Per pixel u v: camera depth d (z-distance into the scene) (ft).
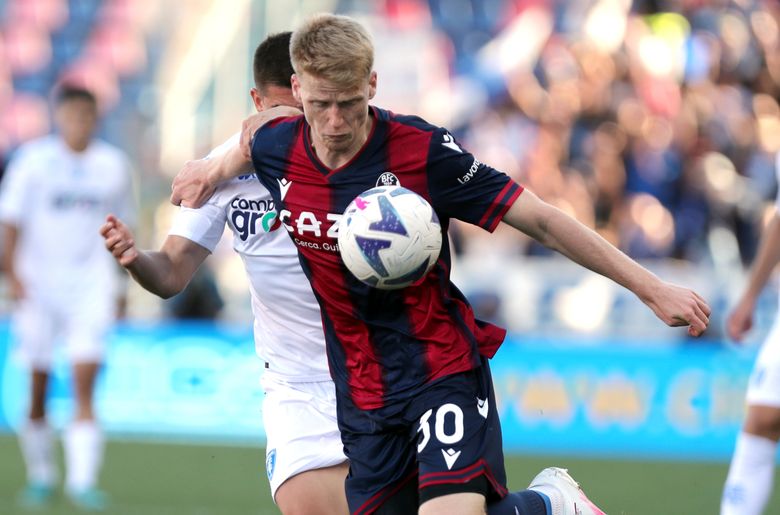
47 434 101.35
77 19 184.55
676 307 46.80
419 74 175.73
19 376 136.98
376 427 50.98
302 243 50.24
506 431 131.75
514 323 139.23
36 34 183.73
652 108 167.53
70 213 103.91
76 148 105.09
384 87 175.63
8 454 124.16
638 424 130.41
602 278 138.10
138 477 110.42
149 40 182.60
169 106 175.94
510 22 178.19
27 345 102.42
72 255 103.86
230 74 177.58
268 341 57.52
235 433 134.21
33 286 103.35
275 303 56.29
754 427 70.90
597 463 121.70
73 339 102.32
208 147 172.14
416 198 47.91
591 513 55.26
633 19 175.32
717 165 162.61
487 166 48.93
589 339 134.41
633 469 117.80
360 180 48.70
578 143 164.55
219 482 108.17
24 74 181.88
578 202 159.02
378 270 47.39
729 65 175.11
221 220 56.18
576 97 167.73
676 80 171.12
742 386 129.29
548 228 48.21
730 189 160.35
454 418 49.11
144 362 136.15
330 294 50.55
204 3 182.09
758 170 165.89
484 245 150.92
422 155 48.37
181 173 55.42
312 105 46.11
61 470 118.42
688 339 135.85
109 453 124.06
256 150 50.67
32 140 178.29
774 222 75.87
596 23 175.52
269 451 56.34
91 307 103.09
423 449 49.14
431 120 172.45
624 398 130.72
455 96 173.68
